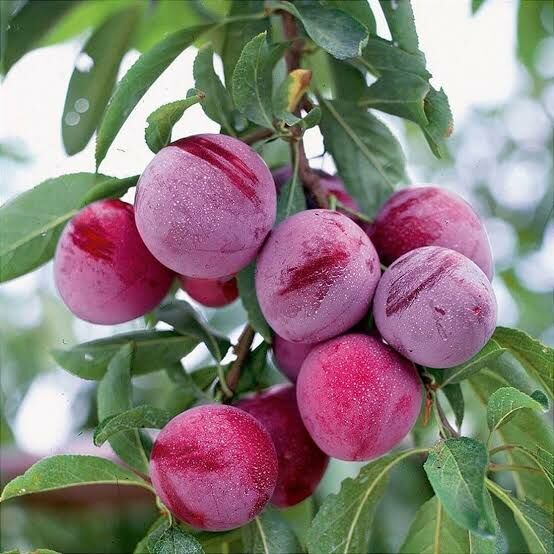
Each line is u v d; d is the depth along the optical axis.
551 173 0.82
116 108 0.53
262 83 0.54
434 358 0.50
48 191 0.59
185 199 0.50
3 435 0.84
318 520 0.53
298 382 0.52
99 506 0.65
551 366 0.54
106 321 0.56
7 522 0.70
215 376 0.61
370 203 0.61
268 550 0.53
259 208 0.51
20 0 0.62
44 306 0.88
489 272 0.55
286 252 0.51
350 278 0.51
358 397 0.50
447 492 0.45
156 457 0.50
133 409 0.51
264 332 0.54
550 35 0.77
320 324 0.51
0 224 0.58
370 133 0.62
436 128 0.57
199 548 0.50
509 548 0.64
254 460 0.50
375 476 0.54
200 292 0.59
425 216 0.54
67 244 0.56
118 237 0.55
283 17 0.59
